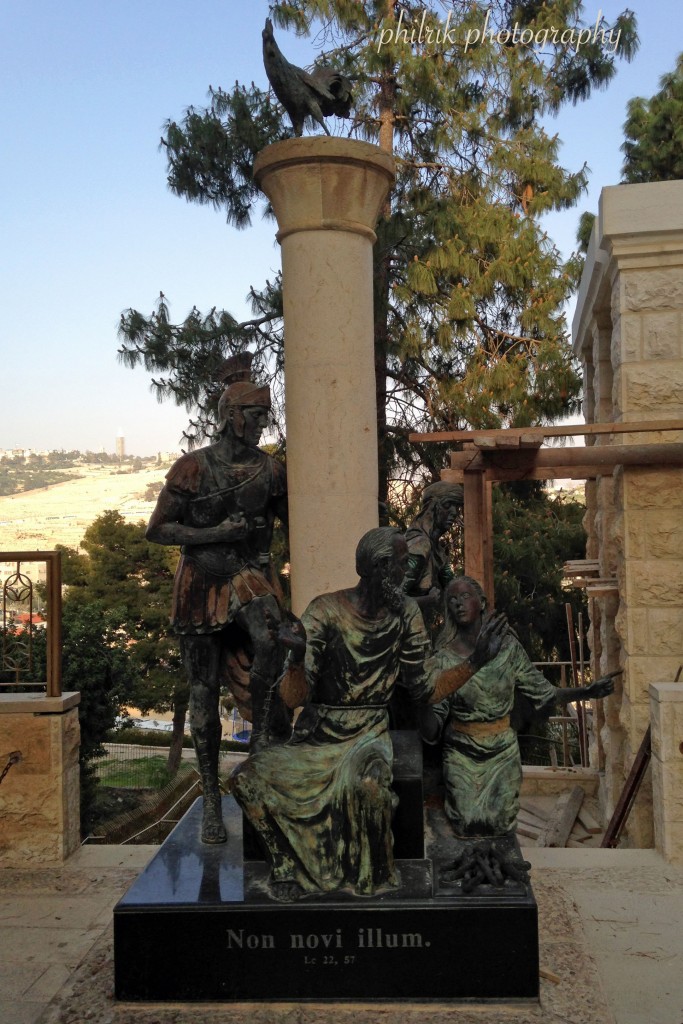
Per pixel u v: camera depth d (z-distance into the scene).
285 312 5.05
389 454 13.46
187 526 4.43
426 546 4.81
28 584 5.29
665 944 3.99
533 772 10.28
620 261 7.48
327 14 13.30
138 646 19.00
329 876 3.49
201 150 12.73
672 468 7.47
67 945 4.07
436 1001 3.37
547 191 14.23
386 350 13.07
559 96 15.05
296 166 4.84
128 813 14.34
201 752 4.41
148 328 13.33
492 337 14.03
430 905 3.38
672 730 5.02
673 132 17.53
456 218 13.12
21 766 5.07
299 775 3.59
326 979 3.39
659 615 7.48
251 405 4.46
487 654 3.64
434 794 4.32
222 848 4.11
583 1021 3.23
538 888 4.54
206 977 3.40
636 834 7.27
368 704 3.69
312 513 4.87
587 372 11.08
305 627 3.63
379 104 13.92
